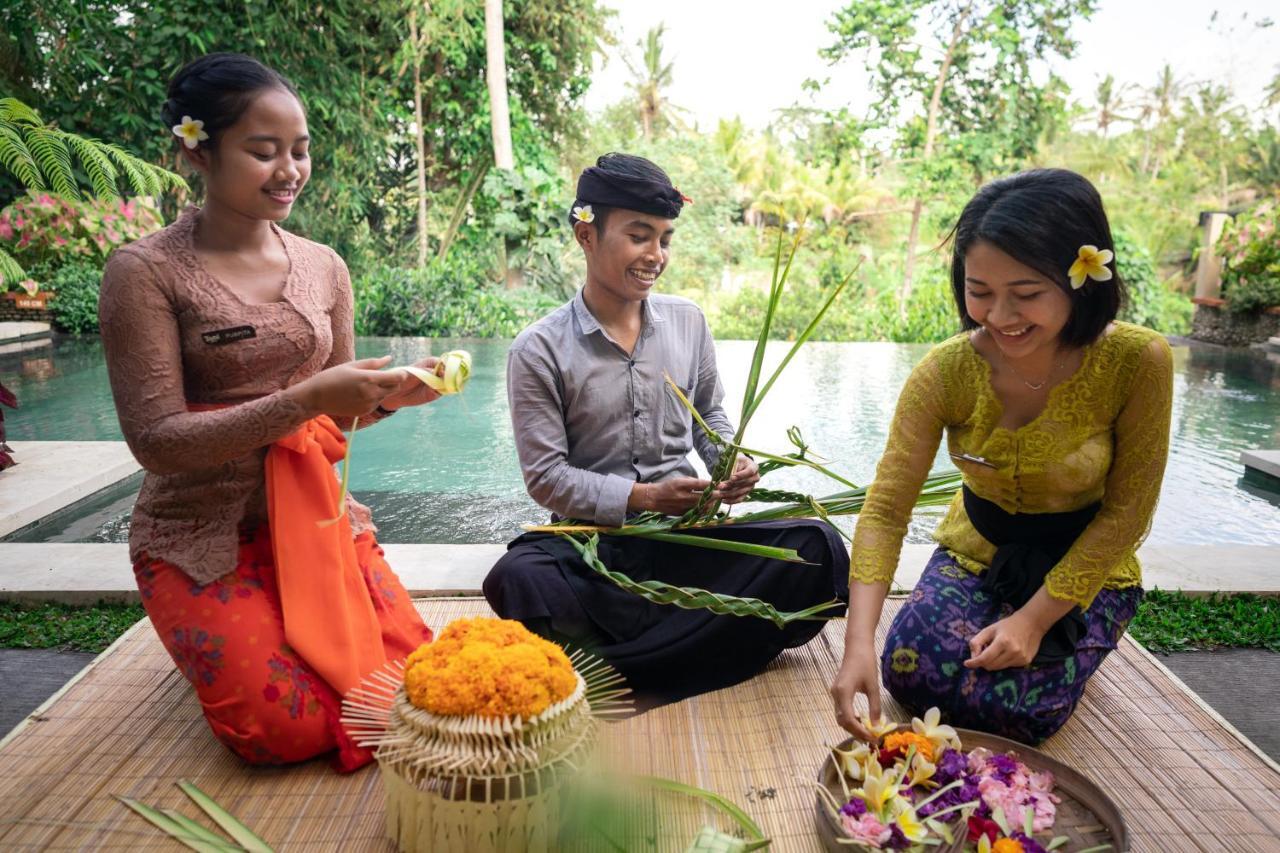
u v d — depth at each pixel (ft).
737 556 7.19
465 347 28.53
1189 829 5.25
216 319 5.88
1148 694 6.79
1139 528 5.82
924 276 49.83
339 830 5.21
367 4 39.34
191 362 5.96
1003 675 5.99
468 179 43.52
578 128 47.29
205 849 4.89
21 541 10.96
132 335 5.66
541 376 7.15
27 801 5.39
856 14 52.11
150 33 35.27
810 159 60.39
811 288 50.14
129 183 34.22
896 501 6.20
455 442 17.21
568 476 7.05
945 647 6.19
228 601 5.80
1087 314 5.41
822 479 14.76
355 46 40.37
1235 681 7.62
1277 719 7.05
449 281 34.32
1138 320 44.14
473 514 12.80
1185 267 56.95
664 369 7.48
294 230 39.60
